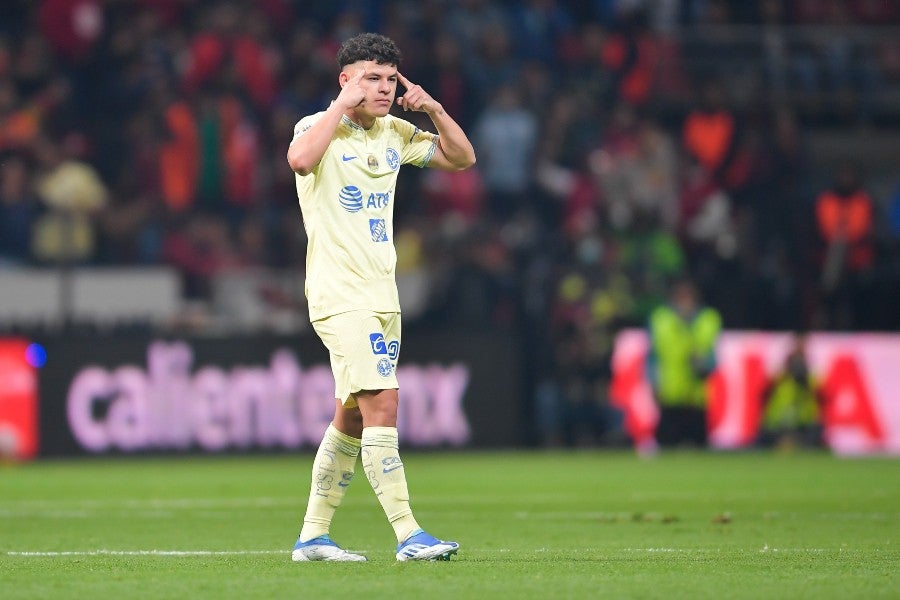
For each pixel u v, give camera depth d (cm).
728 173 8538
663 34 9381
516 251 7712
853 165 8862
